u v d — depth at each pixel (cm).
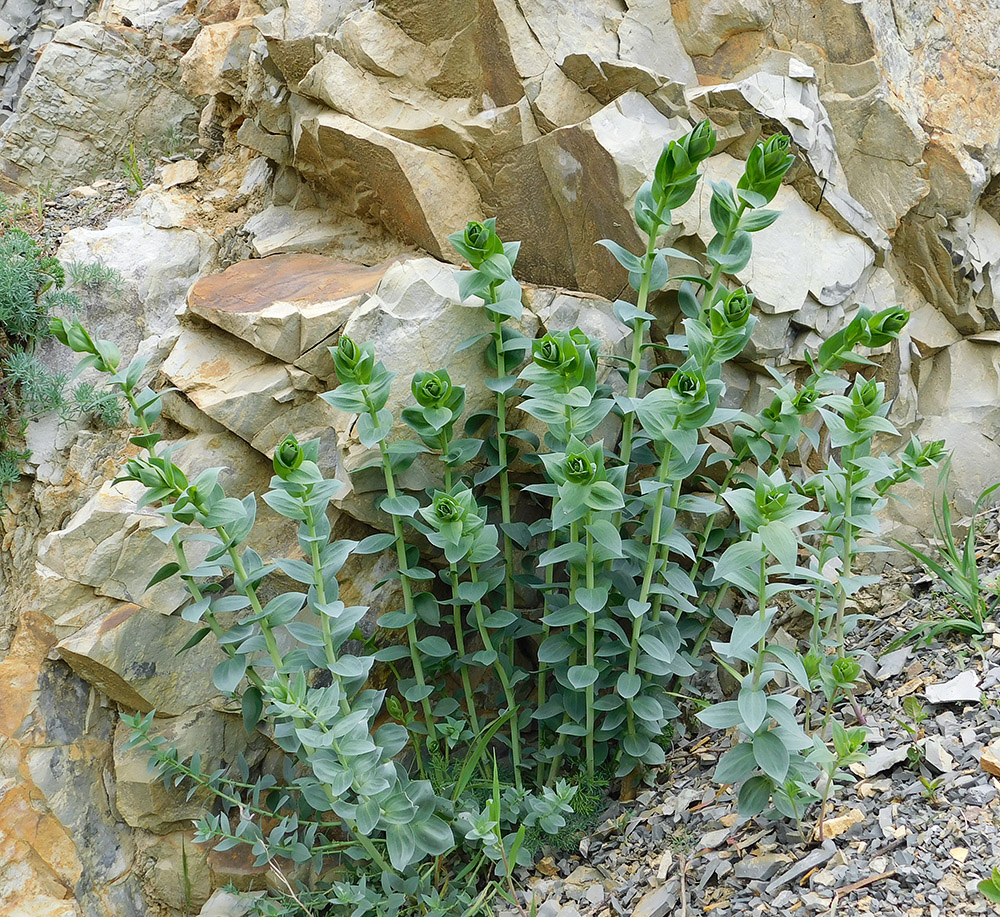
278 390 118
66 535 115
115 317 132
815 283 119
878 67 123
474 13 122
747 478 113
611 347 118
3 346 127
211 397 119
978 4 130
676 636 110
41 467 123
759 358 119
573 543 106
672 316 120
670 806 109
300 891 113
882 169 125
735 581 98
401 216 127
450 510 105
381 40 127
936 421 128
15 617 120
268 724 118
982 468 127
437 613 113
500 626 113
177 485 102
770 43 124
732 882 99
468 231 108
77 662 114
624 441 112
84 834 115
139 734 110
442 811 107
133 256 136
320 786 106
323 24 132
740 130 120
